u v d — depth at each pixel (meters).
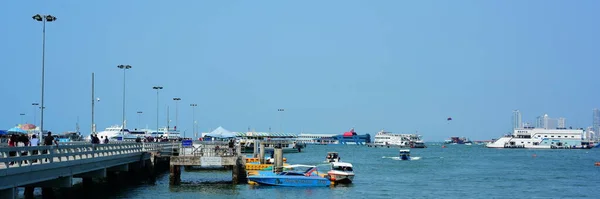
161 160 86.56
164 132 194.00
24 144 46.69
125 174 71.69
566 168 122.50
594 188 78.69
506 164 139.25
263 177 69.50
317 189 69.31
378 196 65.56
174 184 67.50
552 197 68.25
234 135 162.88
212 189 65.56
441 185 80.44
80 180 70.56
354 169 114.94
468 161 155.12
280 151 80.62
